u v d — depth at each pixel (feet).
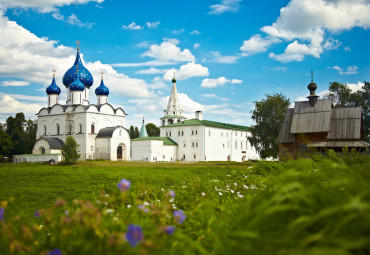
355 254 8.52
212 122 286.25
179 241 12.67
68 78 254.06
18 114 325.21
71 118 244.01
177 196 26.30
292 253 7.57
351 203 7.80
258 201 15.14
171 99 293.64
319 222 9.76
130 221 12.78
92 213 10.66
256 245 9.78
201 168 111.55
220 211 20.67
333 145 123.65
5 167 126.82
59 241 11.27
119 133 235.61
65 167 124.77
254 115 170.09
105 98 260.62
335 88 200.64
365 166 35.19
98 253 9.68
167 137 272.31
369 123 194.29
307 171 20.62
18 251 10.91
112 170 104.17
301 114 137.08
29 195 48.67
